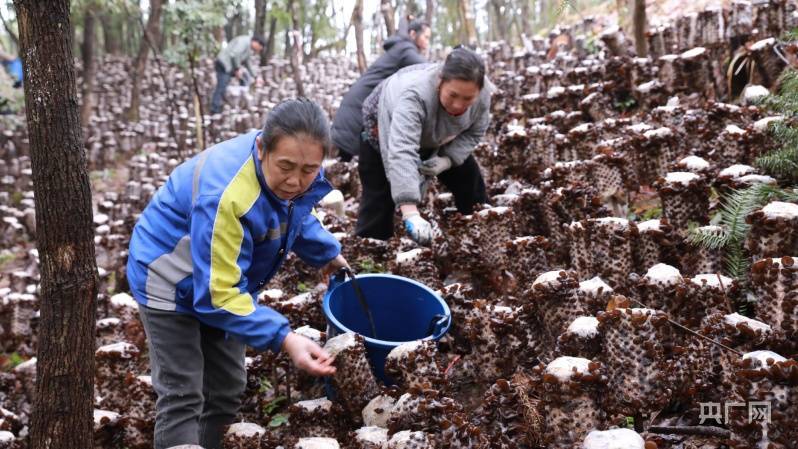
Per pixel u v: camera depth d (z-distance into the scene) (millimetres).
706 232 3006
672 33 6211
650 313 2248
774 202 2703
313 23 13867
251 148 2234
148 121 12320
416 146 3449
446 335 3189
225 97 12516
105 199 8312
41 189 2115
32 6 2002
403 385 2578
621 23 8742
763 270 2389
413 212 3402
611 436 1890
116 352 3248
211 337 2635
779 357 2004
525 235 3951
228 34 18391
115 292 5531
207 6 8875
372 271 4066
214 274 2158
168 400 2477
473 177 4082
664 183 3273
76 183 2133
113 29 18766
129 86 15398
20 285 5598
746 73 5211
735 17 5656
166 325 2412
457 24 15242
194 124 11406
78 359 2225
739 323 2287
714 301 2582
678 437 2346
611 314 2229
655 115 4641
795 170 3533
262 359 3049
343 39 16453
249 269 2414
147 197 8023
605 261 3020
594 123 5145
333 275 2947
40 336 2211
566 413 2166
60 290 2168
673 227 3264
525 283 3293
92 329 2256
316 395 3123
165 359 2443
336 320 2760
